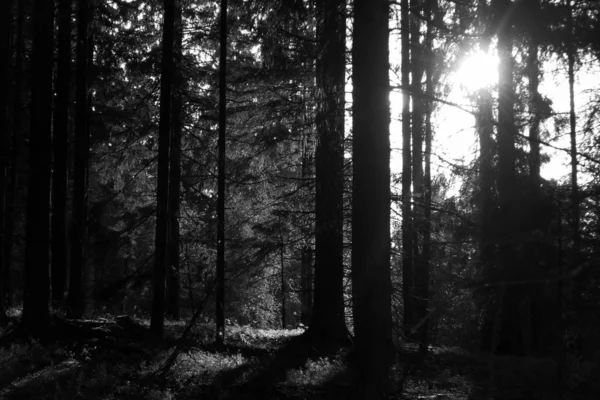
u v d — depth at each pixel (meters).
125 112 20.95
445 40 9.84
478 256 6.24
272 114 15.94
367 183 8.78
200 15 19.81
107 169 22.11
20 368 10.88
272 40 13.88
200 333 17.64
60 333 13.77
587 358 6.61
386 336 8.70
